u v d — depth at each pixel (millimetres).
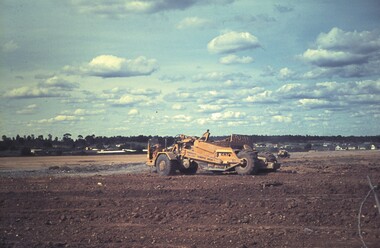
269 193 16375
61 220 12672
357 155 49125
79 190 17641
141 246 10141
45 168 33625
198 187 18047
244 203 14453
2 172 30422
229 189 17328
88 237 10953
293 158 43094
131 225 12062
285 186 17906
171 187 18203
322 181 19594
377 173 23312
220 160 23406
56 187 18719
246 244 10234
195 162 24531
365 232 11109
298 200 14945
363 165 30250
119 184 19406
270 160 23531
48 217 13094
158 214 13109
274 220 12305
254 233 11094
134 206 14305
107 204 14680
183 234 11086
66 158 49938
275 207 13812
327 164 32625
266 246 10102
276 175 22531
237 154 23312
